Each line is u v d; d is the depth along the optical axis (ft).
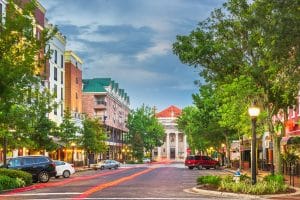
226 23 103.30
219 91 133.59
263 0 68.39
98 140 239.50
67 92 265.54
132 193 82.17
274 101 107.34
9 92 82.84
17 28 85.97
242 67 103.91
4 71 80.33
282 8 60.23
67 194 80.53
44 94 165.07
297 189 86.38
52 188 97.19
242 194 77.61
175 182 115.14
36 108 153.28
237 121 138.92
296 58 60.90
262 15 67.72
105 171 203.00
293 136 134.82
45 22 216.74
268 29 63.46
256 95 111.75
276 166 106.73
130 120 404.36
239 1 101.55
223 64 104.94
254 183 81.76
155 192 84.43
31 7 88.63
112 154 387.75
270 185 80.48
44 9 205.67
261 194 78.28
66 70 265.95
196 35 104.17
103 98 347.97
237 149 252.01
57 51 237.86
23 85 87.92
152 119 410.31
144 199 71.20
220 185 85.40
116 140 398.21
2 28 86.22
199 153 380.17
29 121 133.39
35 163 119.85
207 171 196.65
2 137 119.24
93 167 229.66
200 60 105.40
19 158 119.96
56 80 235.61
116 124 390.42
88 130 234.58
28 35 87.15
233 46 102.32
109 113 360.89
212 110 214.69
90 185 104.78
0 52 84.69
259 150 199.21
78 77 286.05
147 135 404.57
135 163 377.50
